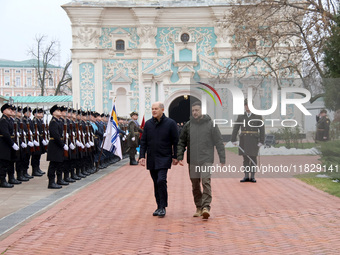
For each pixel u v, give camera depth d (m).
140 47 44.28
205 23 44.47
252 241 8.89
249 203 12.66
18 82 106.56
